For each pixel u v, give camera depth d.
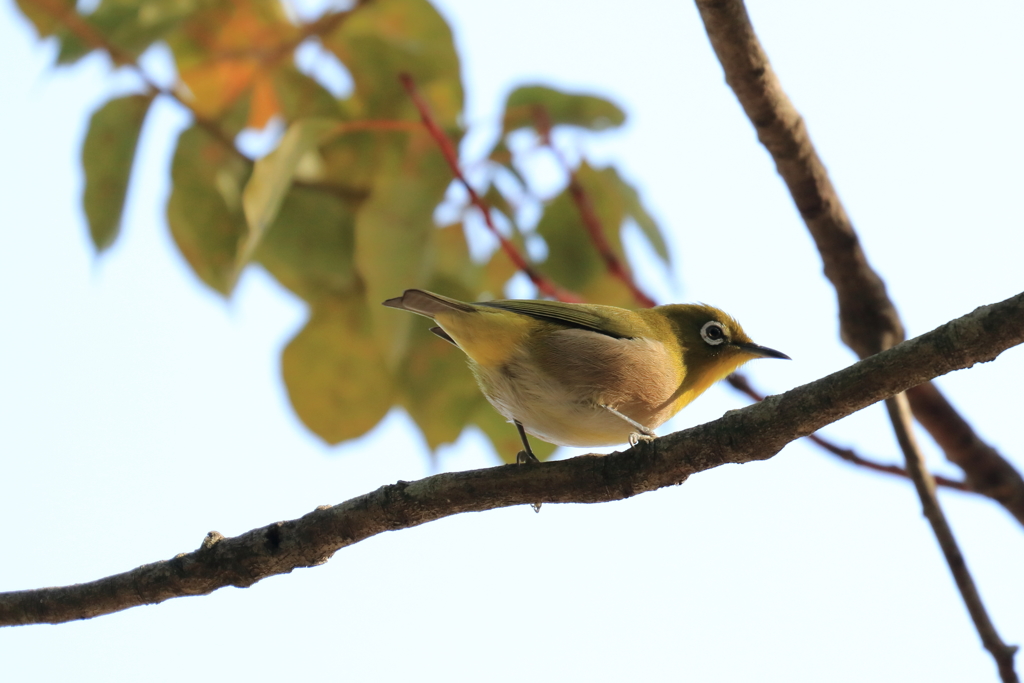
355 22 10.94
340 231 10.77
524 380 11.12
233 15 10.91
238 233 10.48
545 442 11.80
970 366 7.23
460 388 11.13
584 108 11.02
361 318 10.91
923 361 7.29
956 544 9.09
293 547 9.09
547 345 11.09
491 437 11.83
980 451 10.30
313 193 10.76
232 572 9.15
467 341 10.91
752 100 9.71
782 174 10.20
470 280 11.47
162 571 9.20
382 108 11.03
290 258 10.72
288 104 11.12
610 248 11.70
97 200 10.16
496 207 11.33
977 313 7.12
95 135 10.14
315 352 10.95
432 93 11.02
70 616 9.30
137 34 10.03
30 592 9.36
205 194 10.46
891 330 10.66
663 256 11.47
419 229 10.24
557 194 11.52
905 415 9.55
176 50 10.97
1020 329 6.95
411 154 10.48
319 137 9.76
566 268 11.69
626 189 11.44
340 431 11.05
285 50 10.97
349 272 10.78
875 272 10.66
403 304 10.15
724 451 8.12
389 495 9.07
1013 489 10.27
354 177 10.83
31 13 10.00
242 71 11.02
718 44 9.41
